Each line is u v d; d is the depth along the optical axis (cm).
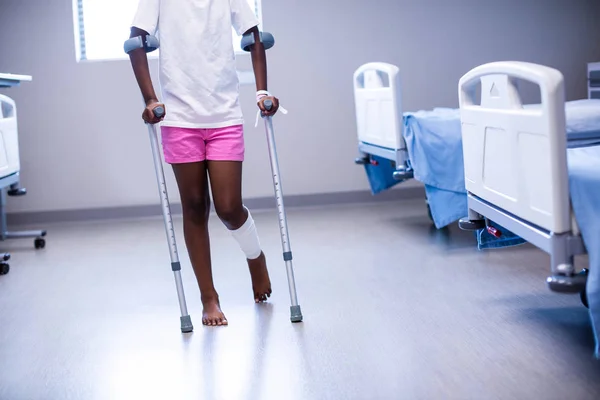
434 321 266
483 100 265
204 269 281
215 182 271
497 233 276
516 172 229
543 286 305
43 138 552
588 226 196
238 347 249
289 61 560
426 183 390
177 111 266
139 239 473
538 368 215
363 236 438
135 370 233
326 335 256
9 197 554
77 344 263
